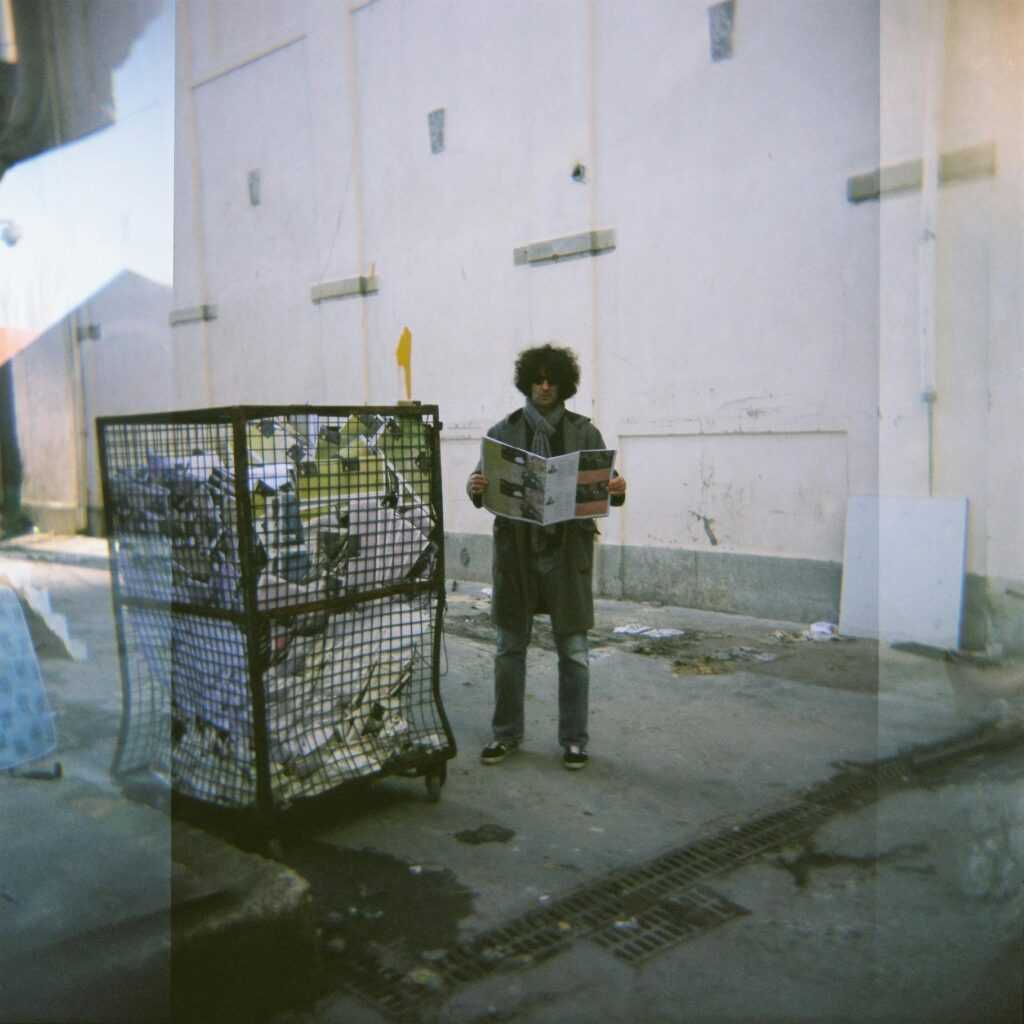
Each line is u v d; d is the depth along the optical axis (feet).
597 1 21.12
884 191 16.72
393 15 25.30
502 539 11.76
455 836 9.93
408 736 10.61
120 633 7.07
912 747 12.39
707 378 20.13
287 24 28.30
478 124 23.65
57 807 6.85
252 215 30.71
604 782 11.37
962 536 16.01
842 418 18.12
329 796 9.67
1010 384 15.25
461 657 17.25
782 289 18.80
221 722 9.43
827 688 14.87
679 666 16.14
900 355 16.74
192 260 33.35
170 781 7.61
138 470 7.28
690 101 19.84
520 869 9.20
